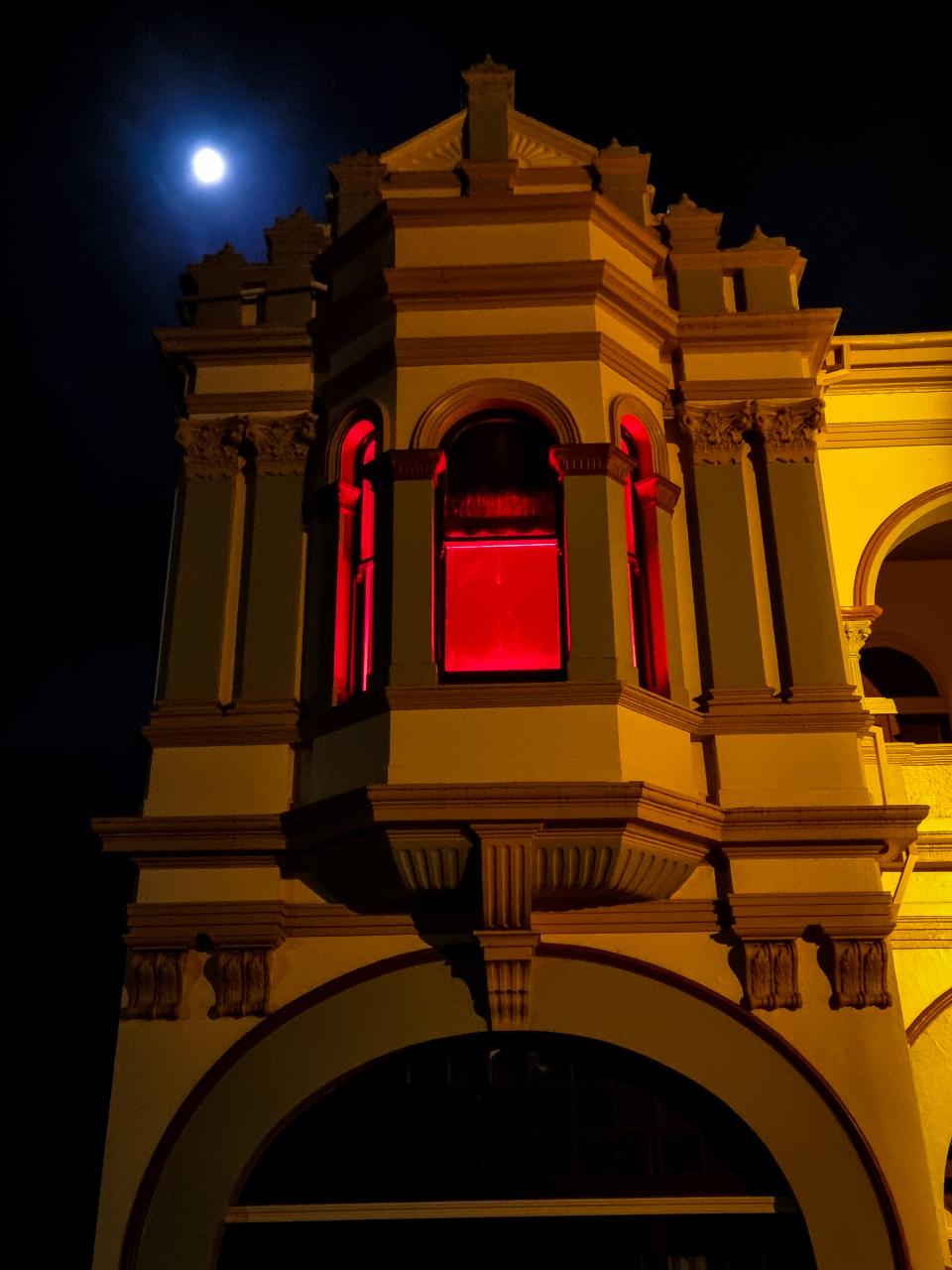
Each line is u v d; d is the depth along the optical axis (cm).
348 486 1030
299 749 955
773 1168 848
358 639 998
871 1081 844
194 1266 808
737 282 1129
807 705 946
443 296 1028
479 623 955
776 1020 865
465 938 891
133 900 961
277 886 911
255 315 1130
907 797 1040
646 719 906
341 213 1142
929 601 1315
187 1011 883
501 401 1002
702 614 995
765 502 1033
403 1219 853
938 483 1152
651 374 1055
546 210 1062
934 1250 799
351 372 1045
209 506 1047
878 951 874
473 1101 897
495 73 1170
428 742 877
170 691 974
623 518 966
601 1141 880
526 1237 872
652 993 877
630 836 851
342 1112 892
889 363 1186
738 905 883
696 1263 859
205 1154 839
